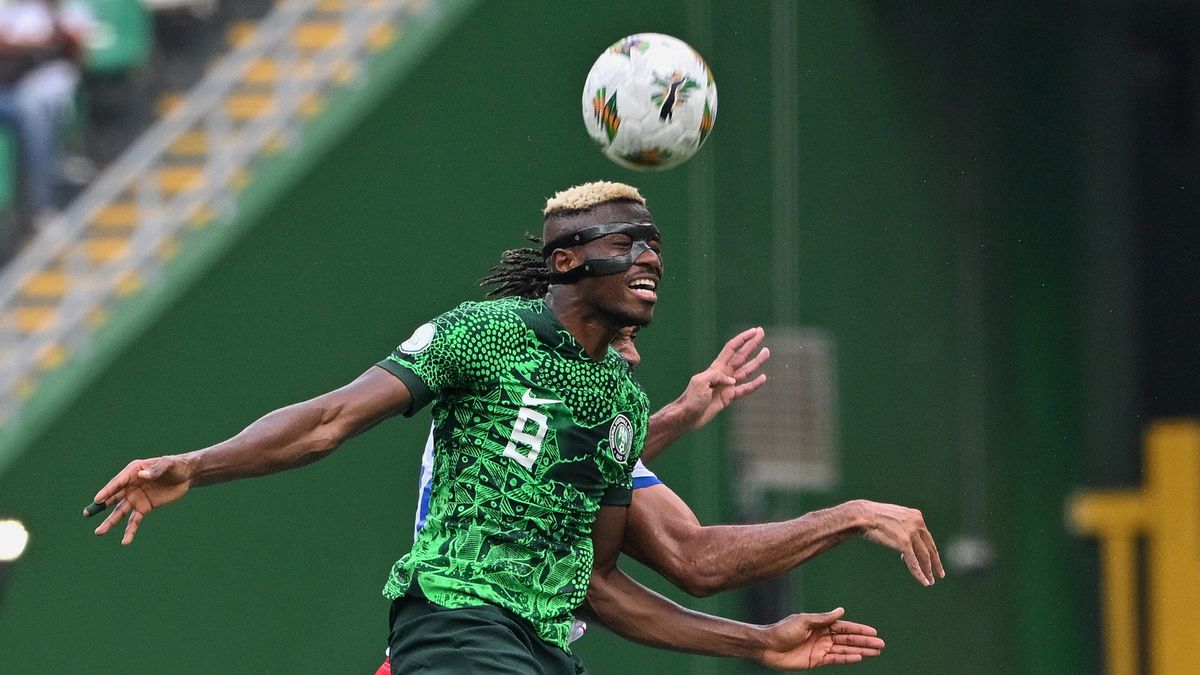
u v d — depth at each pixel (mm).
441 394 16156
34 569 42688
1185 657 34719
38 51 49312
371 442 40406
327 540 40562
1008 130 37000
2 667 42500
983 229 37062
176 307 42719
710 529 17891
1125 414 35625
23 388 45344
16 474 43375
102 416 43094
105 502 14031
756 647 17906
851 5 37938
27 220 48312
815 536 17359
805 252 38062
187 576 41438
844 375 37688
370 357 41250
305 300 41812
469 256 40469
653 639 17844
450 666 15617
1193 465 34719
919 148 37438
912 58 37594
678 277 38719
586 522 16250
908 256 37500
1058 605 35906
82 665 42188
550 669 16156
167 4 50438
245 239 42406
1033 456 36406
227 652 41188
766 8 38281
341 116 41625
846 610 37531
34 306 47844
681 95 17422
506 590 15797
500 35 40312
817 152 38062
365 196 41438
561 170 39719
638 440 16578
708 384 20109
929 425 37156
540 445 15836
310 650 40500
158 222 46219
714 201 38625
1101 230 36125
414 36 41625
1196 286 35062
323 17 47812
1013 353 36750
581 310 16047
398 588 16031
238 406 42344
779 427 38000
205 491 41344
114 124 49875
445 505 16000
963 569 36750
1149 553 35125
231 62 47938
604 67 17594
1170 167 35531
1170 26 35688
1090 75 36312
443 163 40750
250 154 45531
